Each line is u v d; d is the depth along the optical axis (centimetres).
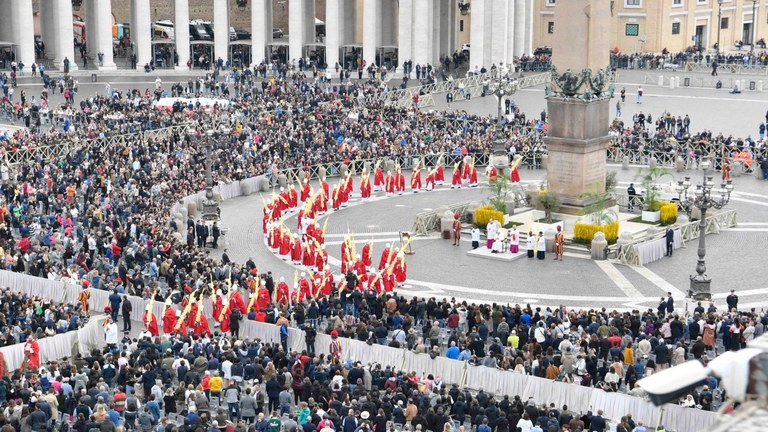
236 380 4075
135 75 13000
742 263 6231
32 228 6225
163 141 8700
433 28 14400
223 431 3544
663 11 14962
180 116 9219
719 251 6494
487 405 3744
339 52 14538
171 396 3828
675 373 978
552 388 4003
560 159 6894
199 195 7531
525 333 4566
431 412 3553
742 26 16212
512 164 8538
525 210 7338
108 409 3719
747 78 12950
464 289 5812
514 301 5597
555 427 3412
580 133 6781
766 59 13725
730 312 4800
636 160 9244
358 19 16062
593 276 6038
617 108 10575
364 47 13725
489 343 4772
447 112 10338
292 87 11156
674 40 15250
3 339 4494
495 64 13575
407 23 13475
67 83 11138
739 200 7856
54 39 13475
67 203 6956
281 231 6450
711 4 15588
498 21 13812
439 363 4272
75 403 3844
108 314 4850
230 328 4850
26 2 12512
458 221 6781
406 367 4338
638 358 4428
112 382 4112
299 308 4925
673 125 9994
